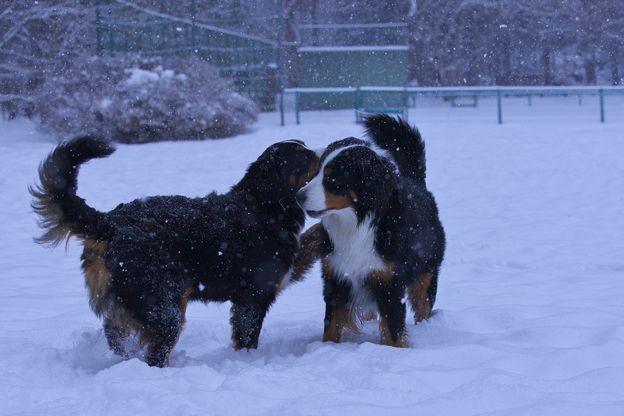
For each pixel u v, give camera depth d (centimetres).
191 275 473
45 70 2462
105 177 1395
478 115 2983
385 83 3347
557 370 417
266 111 3141
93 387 369
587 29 4244
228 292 495
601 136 2034
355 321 531
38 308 598
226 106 2130
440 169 1528
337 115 2916
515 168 1523
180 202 483
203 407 338
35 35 2580
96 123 2000
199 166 1534
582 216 1053
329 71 3334
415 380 383
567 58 4275
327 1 4534
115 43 2331
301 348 508
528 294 647
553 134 2120
